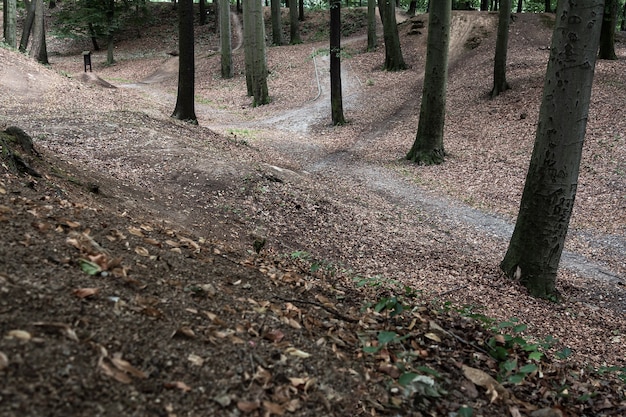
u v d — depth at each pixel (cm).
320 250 770
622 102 1673
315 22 4291
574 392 406
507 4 1919
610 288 805
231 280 426
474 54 2820
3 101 1527
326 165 1527
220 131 1844
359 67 2894
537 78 2064
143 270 368
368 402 298
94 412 210
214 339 299
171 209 751
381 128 1944
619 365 528
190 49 1577
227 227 752
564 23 635
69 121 1209
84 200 554
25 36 2606
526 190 734
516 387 380
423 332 427
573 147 677
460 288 659
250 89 2636
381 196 1255
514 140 1620
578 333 620
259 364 291
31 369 214
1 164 500
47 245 332
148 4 5012
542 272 732
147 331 279
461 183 1363
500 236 1028
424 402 315
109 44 3822
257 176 994
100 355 242
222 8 2992
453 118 1936
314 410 272
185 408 236
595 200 1205
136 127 1215
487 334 464
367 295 525
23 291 266
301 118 2156
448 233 1016
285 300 418
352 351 359
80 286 295
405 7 5541
